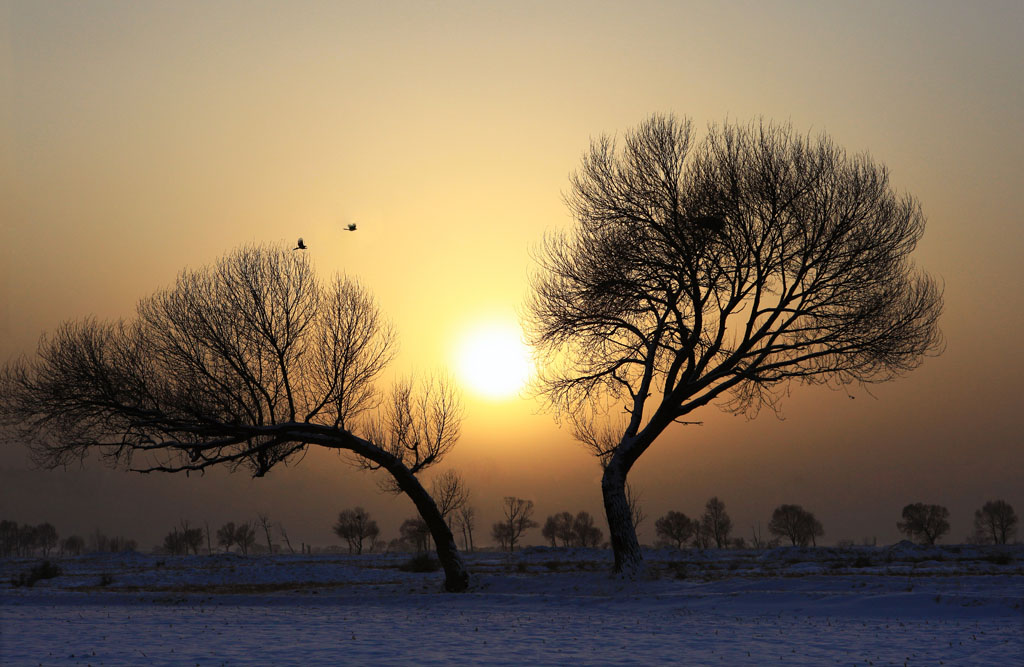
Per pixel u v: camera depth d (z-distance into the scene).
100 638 22.52
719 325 34.00
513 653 19.08
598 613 27.36
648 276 34.50
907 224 33.88
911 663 16.75
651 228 34.25
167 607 33.16
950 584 28.62
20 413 32.56
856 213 33.41
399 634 22.81
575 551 76.00
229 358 33.56
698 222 32.38
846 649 18.73
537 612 28.23
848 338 33.56
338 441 34.50
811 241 33.19
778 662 17.30
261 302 34.66
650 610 27.58
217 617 28.44
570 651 19.25
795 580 32.28
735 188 33.06
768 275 33.69
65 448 32.84
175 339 33.62
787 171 33.50
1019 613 23.30
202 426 33.28
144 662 18.25
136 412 32.66
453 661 18.02
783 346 33.81
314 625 25.34
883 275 33.59
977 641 19.38
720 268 33.41
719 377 34.34
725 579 33.69
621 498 34.91
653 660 17.81
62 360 32.41
